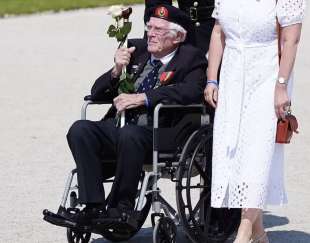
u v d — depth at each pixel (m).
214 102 17.77
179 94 18.20
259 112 17.14
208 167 18.53
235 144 17.23
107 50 46.22
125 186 17.88
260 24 17.02
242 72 17.19
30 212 21.78
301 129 30.39
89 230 17.84
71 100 35.16
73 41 49.28
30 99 35.50
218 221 19.05
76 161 17.92
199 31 21.31
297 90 36.62
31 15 59.78
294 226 20.84
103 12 60.06
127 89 18.88
